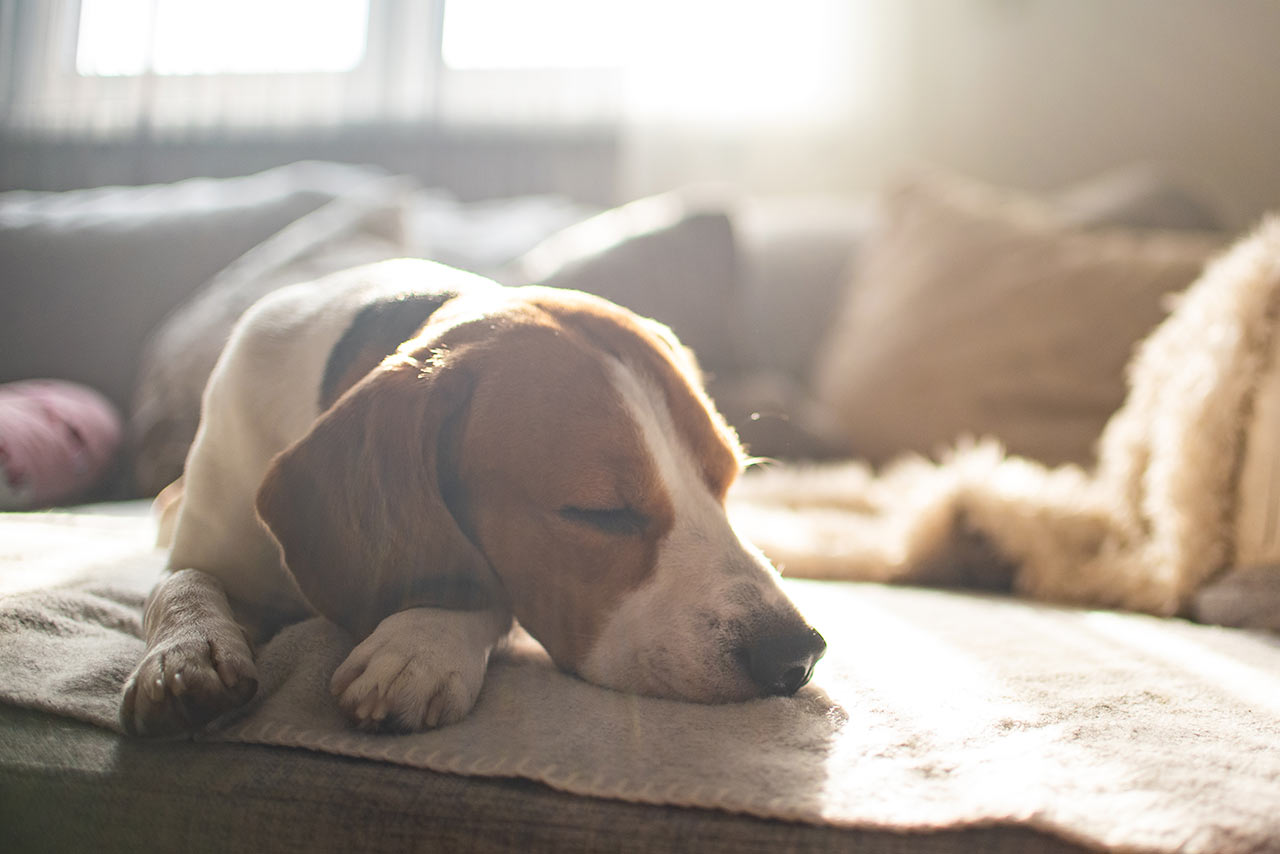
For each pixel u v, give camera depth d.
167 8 4.06
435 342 1.19
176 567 1.30
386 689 0.90
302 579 1.09
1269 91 3.59
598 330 1.26
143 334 2.75
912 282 2.78
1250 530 1.56
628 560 1.12
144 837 0.83
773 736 0.91
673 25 3.79
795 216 3.35
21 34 4.13
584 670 1.10
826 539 1.91
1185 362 1.74
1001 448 2.45
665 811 0.78
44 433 2.23
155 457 2.29
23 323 2.79
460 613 1.07
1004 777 0.81
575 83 3.81
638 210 2.93
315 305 1.40
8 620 1.08
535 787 0.81
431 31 3.90
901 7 3.75
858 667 1.14
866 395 2.70
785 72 3.79
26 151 4.12
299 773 0.84
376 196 2.66
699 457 1.21
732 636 1.04
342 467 1.07
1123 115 3.68
